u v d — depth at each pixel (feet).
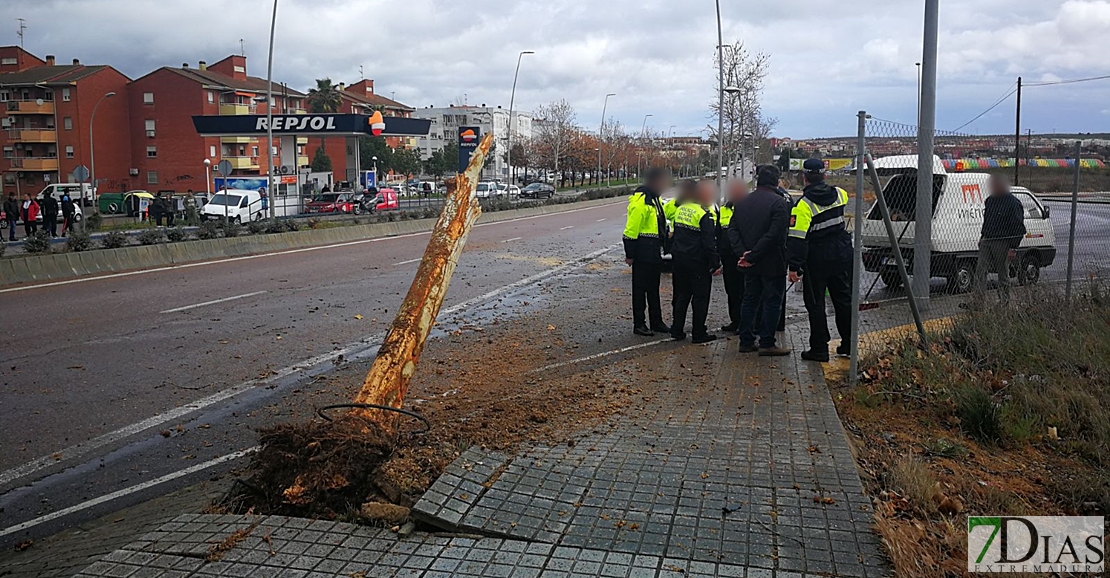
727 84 128.26
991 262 35.32
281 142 167.53
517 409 19.33
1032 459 18.21
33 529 15.84
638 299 32.12
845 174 28.58
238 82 252.62
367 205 143.13
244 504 14.21
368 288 47.06
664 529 12.80
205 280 50.16
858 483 14.70
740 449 16.51
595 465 15.37
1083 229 46.60
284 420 22.25
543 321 36.42
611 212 149.38
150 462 19.27
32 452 19.92
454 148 366.84
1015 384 21.85
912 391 21.62
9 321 36.01
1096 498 15.80
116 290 45.55
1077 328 26.66
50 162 223.51
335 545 12.40
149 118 232.12
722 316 37.52
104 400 24.13
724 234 31.55
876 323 29.76
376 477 13.83
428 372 26.66
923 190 32.42
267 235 72.69
